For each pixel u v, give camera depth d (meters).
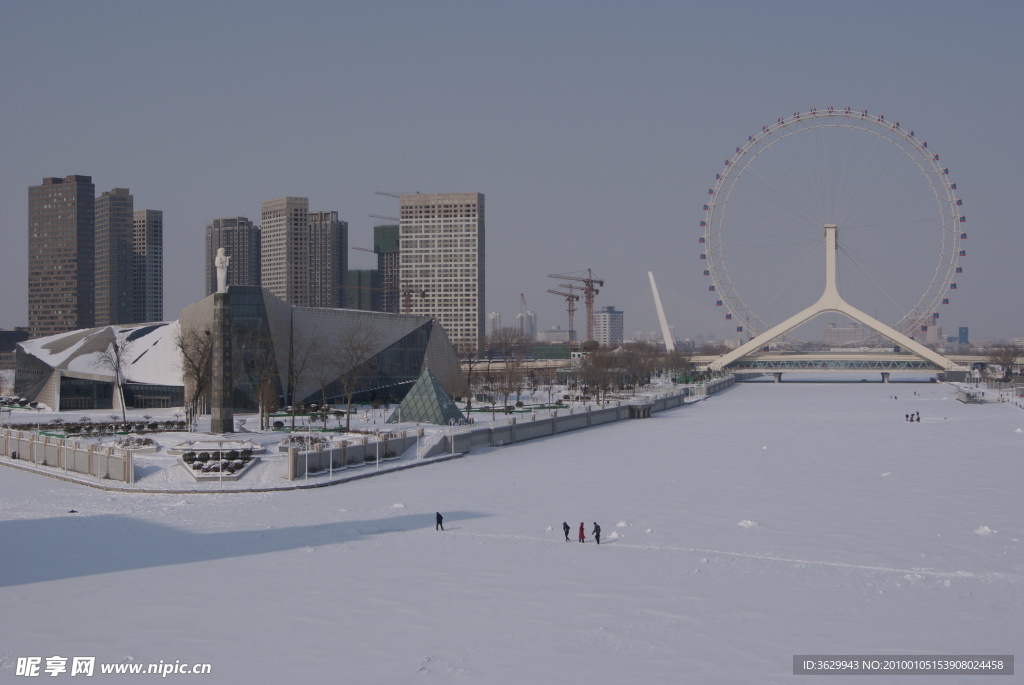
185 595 64.38
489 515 94.75
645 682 48.09
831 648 53.16
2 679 48.88
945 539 82.06
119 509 97.56
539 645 53.91
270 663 51.00
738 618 59.03
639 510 97.31
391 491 110.31
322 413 189.88
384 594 64.44
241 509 97.75
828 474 124.06
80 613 60.25
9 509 97.56
